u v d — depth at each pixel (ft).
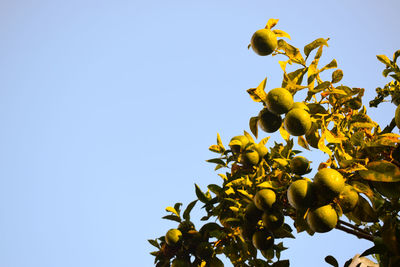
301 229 13.99
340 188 12.77
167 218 16.20
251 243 16.11
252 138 16.96
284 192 14.40
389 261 12.41
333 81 15.17
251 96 14.38
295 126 13.55
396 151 13.71
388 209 15.08
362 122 15.42
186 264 15.19
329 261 15.34
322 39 14.79
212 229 15.92
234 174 16.76
